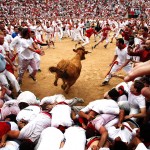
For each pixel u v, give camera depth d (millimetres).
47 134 4793
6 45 8742
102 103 5504
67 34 22969
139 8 47812
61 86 8656
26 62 8602
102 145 4734
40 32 17969
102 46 17625
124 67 8508
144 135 4699
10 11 43938
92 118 5336
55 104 6191
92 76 10461
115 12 48500
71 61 8055
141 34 9398
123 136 4902
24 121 5539
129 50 7406
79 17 45062
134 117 5508
